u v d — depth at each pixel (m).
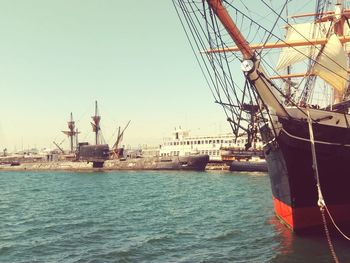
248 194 56.19
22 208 44.88
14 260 21.97
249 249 22.98
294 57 47.94
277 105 22.55
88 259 21.77
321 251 21.14
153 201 49.91
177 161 138.00
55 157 191.50
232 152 127.44
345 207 24.97
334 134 23.78
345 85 35.19
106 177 118.00
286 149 23.28
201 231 28.91
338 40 34.31
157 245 24.75
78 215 38.16
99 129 175.88
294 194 23.83
